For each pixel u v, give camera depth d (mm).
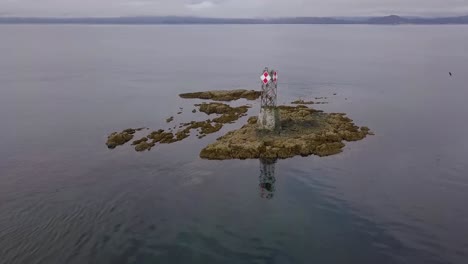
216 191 48125
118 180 51250
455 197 46000
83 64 172625
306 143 60312
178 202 45344
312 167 54750
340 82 121750
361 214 42219
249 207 44125
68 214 42500
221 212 43062
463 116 79875
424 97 98188
